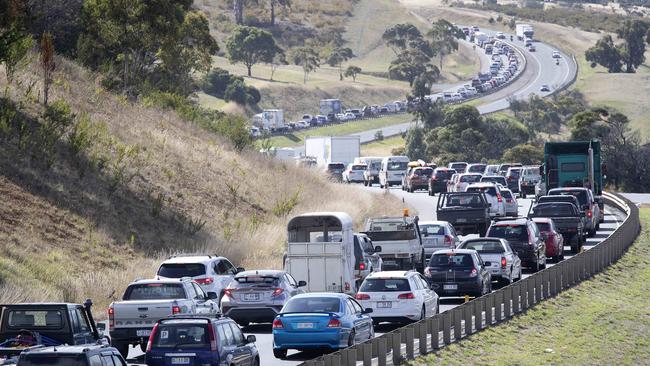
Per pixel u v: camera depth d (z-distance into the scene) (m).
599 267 141.12
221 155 187.00
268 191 182.00
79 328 62.81
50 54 156.25
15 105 146.75
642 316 118.81
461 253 107.75
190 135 191.62
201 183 166.25
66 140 146.75
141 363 74.06
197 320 61.31
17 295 93.38
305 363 58.84
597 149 187.75
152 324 75.75
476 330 95.62
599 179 189.25
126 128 170.50
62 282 104.88
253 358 65.81
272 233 151.12
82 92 175.00
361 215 185.75
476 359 85.19
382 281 90.12
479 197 156.75
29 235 117.06
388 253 120.88
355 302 79.75
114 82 195.38
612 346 104.00
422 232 134.00
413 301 89.00
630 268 150.12
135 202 142.75
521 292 109.25
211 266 93.25
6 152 132.88
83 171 139.75
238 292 89.25
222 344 61.47
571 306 117.69
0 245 109.31
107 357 52.00
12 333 61.47
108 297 104.19
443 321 86.81
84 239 123.69
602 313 116.44
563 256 147.88
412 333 78.50
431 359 80.81
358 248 107.44
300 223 103.56
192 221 147.62
